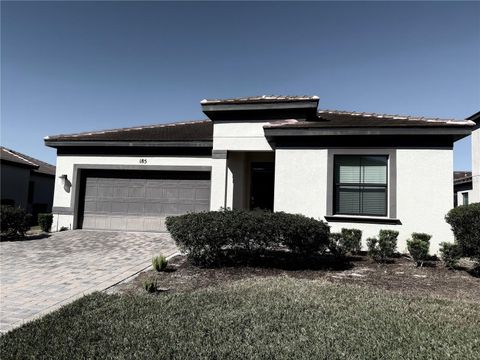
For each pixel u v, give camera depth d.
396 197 9.38
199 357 3.40
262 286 5.99
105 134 15.02
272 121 11.39
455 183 21.98
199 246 7.64
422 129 9.20
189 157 13.60
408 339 3.80
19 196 20.92
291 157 10.14
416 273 7.24
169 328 4.12
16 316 4.93
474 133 17.52
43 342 3.80
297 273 7.24
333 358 3.37
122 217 14.05
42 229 13.82
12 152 22.72
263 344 3.67
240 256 7.93
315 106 10.88
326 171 9.90
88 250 10.05
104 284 6.60
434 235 9.06
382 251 8.23
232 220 7.62
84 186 14.48
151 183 13.98
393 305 4.98
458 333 4.00
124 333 3.99
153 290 6.01
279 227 7.53
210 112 11.64
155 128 16.20
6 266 8.05
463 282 6.61
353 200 9.83
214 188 11.47
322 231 7.77
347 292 5.62
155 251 9.92
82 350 3.58
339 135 9.72
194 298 5.32
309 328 4.07
